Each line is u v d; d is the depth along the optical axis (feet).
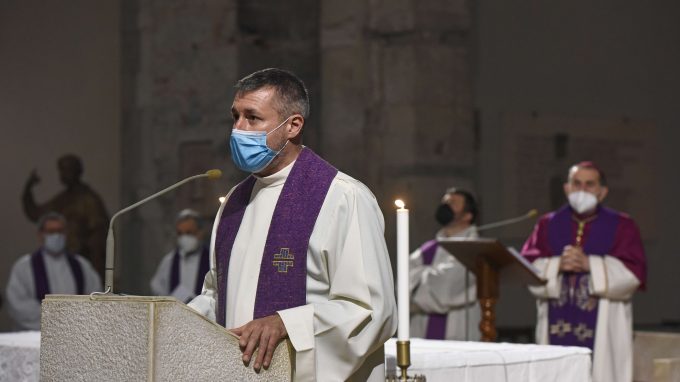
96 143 46.19
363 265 11.60
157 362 10.14
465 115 40.98
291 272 11.98
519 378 16.01
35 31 45.83
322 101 41.98
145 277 44.75
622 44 48.21
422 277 29.73
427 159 40.19
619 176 47.55
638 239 25.40
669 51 49.44
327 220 12.00
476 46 44.29
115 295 10.87
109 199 46.14
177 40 44.19
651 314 48.08
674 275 48.85
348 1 41.45
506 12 45.21
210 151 43.19
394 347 16.49
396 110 40.40
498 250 22.56
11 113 45.21
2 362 18.17
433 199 40.14
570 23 46.85
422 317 29.99
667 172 48.93
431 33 40.45
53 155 45.65
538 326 25.70
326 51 41.86
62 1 46.32
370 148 40.78
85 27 46.50
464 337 29.32
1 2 45.34
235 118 12.19
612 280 24.61
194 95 43.68
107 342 10.52
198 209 43.29
